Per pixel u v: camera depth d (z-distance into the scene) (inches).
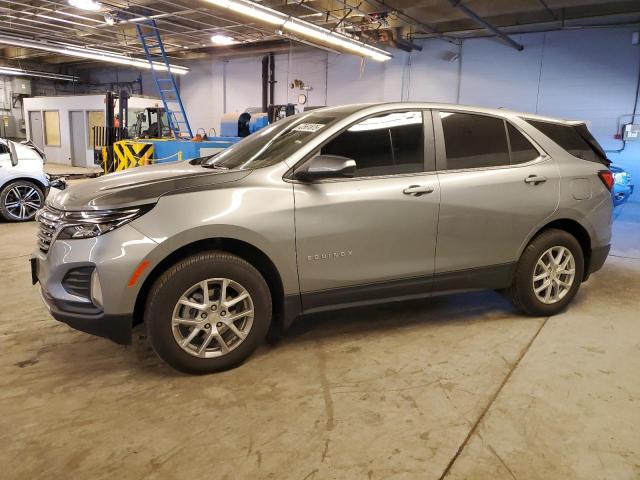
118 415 102.5
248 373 120.3
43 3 481.7
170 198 111.7
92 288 108.7
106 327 109.1
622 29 450.0
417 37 556.1
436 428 98.6
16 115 914.1
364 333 144.9
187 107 813.9
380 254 130.0
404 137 134.5
